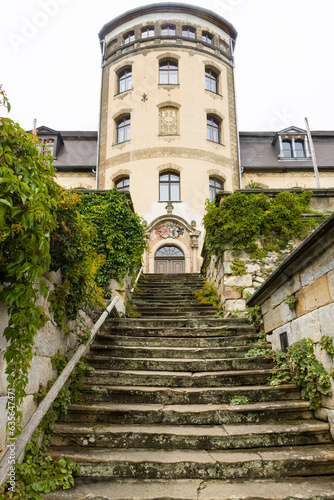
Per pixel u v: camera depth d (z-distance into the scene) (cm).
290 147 2438
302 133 2427
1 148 278
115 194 969
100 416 426
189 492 319
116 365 545
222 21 2458
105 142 2252
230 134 2280
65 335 476
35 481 323
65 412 420
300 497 311
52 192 361
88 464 353
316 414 432
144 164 2102
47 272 411
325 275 419
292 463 354
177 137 2134
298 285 488
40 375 392
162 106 2192
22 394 301
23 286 292
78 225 416
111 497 312
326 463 358
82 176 2272
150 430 397
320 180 2294
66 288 448
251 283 874
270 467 351
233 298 865
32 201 276
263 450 379
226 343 618
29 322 299
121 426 410
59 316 444
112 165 2170
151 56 2291
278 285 548
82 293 486
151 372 519
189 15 2408
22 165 305
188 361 542
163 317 865
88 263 497
